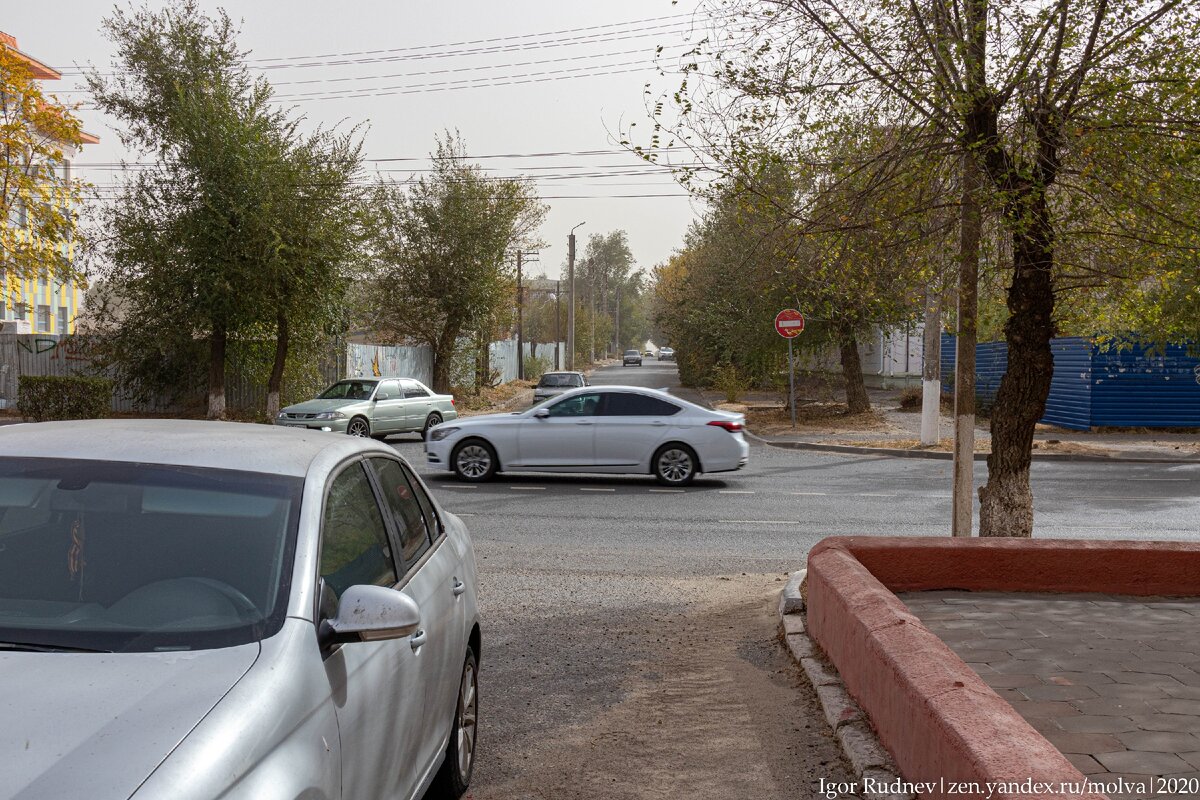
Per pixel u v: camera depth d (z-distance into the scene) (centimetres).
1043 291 829
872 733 448
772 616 740
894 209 819
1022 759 292
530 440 1580
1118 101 744
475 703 450
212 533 294
